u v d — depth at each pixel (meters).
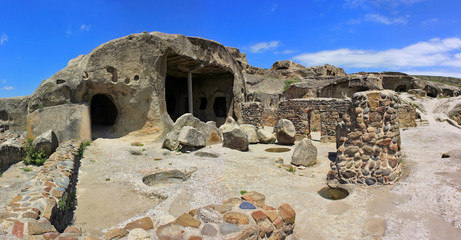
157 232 3.83
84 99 11.39
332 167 7.09
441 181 5.95
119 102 12.15
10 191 6.98
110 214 5.45
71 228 4.04
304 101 14.04
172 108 21.41
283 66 37.81
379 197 5.75
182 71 17.08
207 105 20.17
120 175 7.54
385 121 6.40
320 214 5.21
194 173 7.58
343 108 12.92
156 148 10.81
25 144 10.54
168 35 13.09
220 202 5.62
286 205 4.79
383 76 33.19
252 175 7.52
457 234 4.18
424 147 10.29
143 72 11.98
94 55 11.32
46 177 5.82
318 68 38.28
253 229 3.89
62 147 9.02
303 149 8.82
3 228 3.54
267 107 23.70
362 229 4.62
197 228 3.93
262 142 12.92
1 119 12.42
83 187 6.78
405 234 4.34
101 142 11.27
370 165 6.48
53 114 10.83
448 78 43.19
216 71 17.94
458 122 19.08
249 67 30.84
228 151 10.33
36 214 3.97
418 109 19.89
